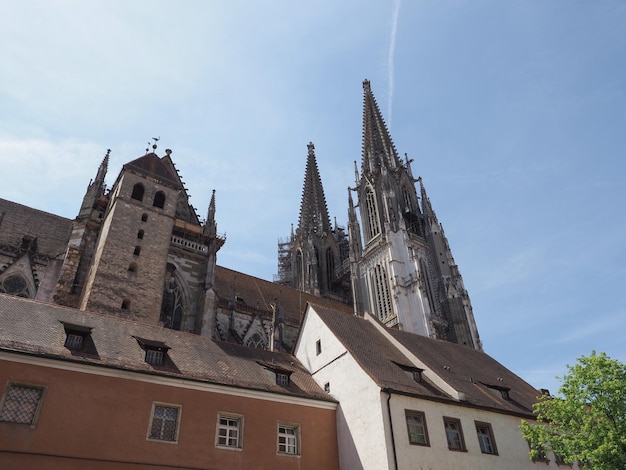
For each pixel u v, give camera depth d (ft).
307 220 426.51
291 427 109.09
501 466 113.19
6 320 95.81
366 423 107.55
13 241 189.78
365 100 445.78
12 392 82.58
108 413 88.43
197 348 118.83
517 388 151.23
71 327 99.55
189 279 201.05
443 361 145.18
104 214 195.11
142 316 165.78
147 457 87.97
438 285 324.60
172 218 196.44
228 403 102.58
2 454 76.54
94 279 161.79
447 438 109.81
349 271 393.09
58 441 81.51
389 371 120.16
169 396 96.53
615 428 100.37
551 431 108.37
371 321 160.35
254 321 229.66
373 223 370.53
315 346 138.92
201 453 93.61
